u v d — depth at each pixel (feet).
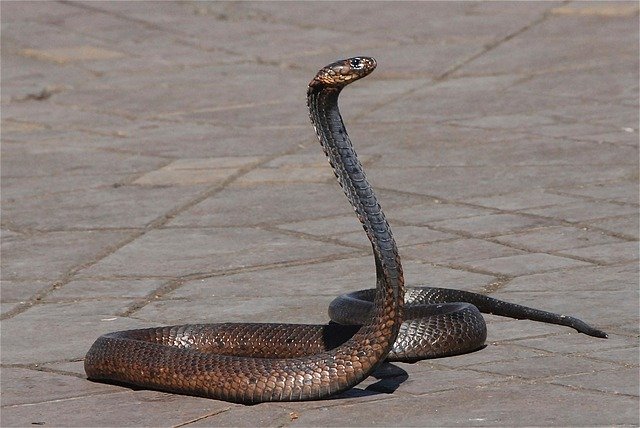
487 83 118.73
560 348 48.55
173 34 147.02
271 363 42.83
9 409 43.57
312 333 48.47
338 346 46.57
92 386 46.21
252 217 75.56
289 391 42.32
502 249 65.67
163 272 64.39
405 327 47.83
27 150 99.55
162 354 44.91
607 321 52.03
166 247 69.46
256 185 84.33
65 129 108.06
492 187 80.53
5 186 86.99
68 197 82.99
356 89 120.16
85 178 88.74
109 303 59.00
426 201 77.66
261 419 40.88
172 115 112.37
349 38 142.31
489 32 140.56
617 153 88.38
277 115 110.42
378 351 41.37
